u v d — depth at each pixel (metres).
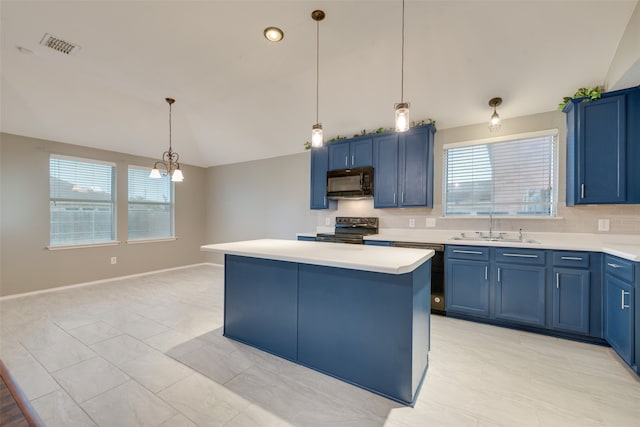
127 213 4.73
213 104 3.95
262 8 2.14
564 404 1.63
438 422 1.49
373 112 3.58
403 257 1.76
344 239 3.78
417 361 1.74
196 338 2.47
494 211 3.31
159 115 4.20
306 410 1.58
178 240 5.49
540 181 3.08
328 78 3.19
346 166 3.96
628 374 1.93
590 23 2.19
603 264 2.32
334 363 1.89
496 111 3.12
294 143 4.52
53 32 2.40
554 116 2.98
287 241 2.82
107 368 1.98
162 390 1.74
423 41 2.56
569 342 2.43
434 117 3.41
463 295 2.91
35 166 3.77
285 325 2.12
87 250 4.27
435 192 3.60
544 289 2.55
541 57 2.51
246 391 1.74
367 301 1.76
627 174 2.42
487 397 1.69
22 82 3.08
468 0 2.12
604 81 2.58
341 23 2.32
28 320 2.86
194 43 2.55
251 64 2.92
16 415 0.68
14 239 3.62
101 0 2.05
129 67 2.95
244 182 5.42
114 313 3.07
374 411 1.57
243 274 2.37
